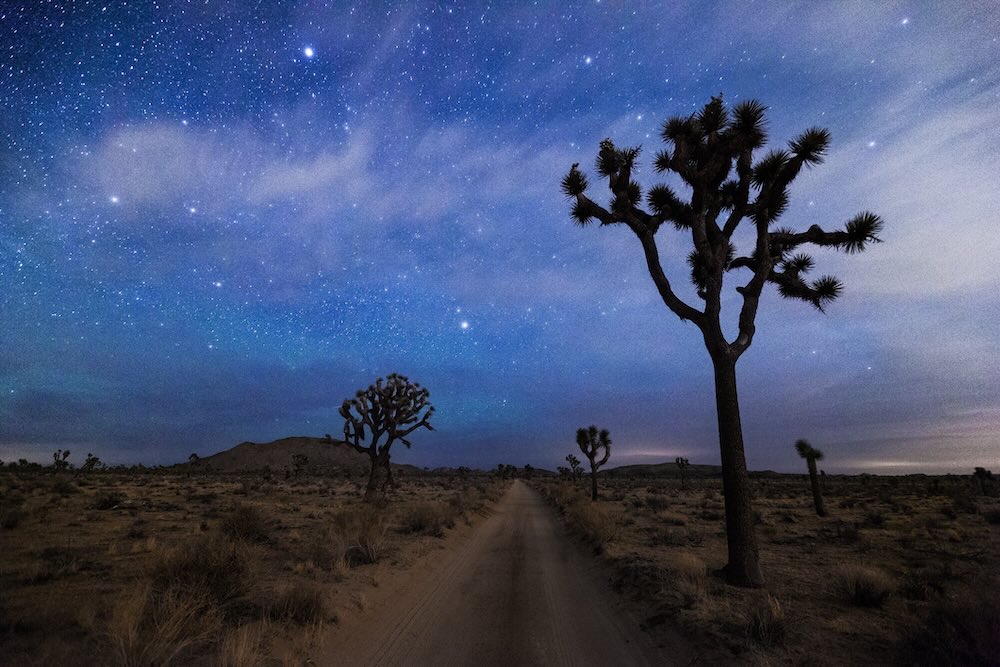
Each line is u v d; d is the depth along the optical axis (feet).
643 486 233.76
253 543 43.11
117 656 15.90
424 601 28.40
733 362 33.60
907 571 33.71
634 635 22.65
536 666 19.13
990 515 66.49
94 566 32.48
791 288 41.22
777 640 19.90
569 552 46.98
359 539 38.45
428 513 56.13
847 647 19.25
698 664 18.65
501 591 31.09
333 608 23.52
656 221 38.01
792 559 40.06
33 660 16.28
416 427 105.91
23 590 25.93
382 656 19.77
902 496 131.85
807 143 33.35
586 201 39.96
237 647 17.07
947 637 16.85
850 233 35.47
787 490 184.03
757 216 36.58
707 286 35.40
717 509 93.09
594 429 131.54
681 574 30.22
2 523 50.85
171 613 18.60
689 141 37.99
